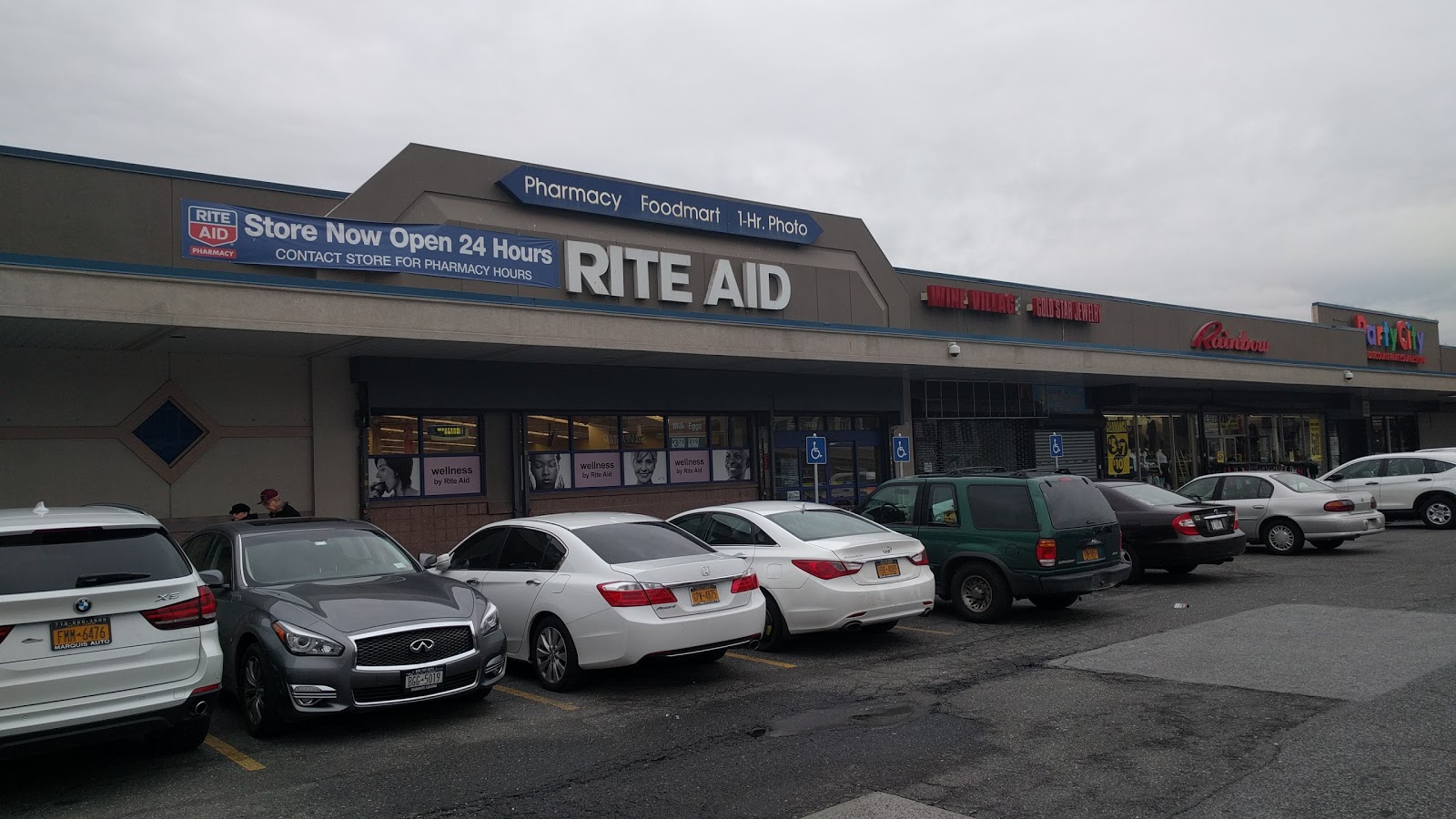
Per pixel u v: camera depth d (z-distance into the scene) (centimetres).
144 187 1337
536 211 1722
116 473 1329
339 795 589
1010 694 779
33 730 574
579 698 828
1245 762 587
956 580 1155
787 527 1027
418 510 1614
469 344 1425
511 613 899
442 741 706
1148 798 534
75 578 615
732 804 552
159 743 691
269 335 1260
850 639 1065
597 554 863
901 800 546
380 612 743
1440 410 4384
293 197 1491
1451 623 980
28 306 1070
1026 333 2562
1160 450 3094
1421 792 523
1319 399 3675
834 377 2230
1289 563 1591
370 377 1533
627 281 1783
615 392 1838
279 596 763
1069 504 1127
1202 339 3017
